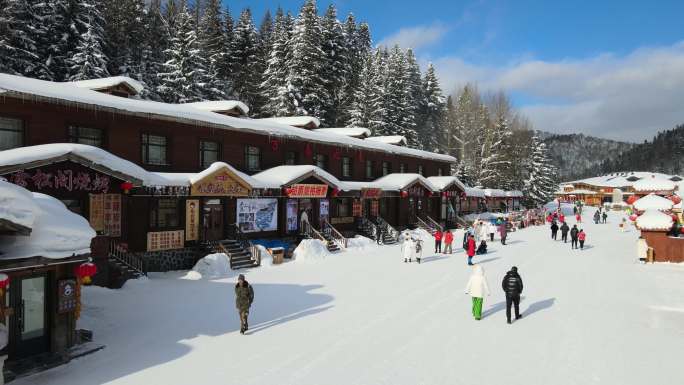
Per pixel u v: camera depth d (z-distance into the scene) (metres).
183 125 23.70
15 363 9.76
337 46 62.28
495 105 83.81
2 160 14.21
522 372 9.88
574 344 11.75
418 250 25.02
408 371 9.87
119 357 10.62
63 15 36.91
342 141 34.09
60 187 16.11
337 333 12.45
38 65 34.78
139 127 21.55
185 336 12.15
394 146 43.06
